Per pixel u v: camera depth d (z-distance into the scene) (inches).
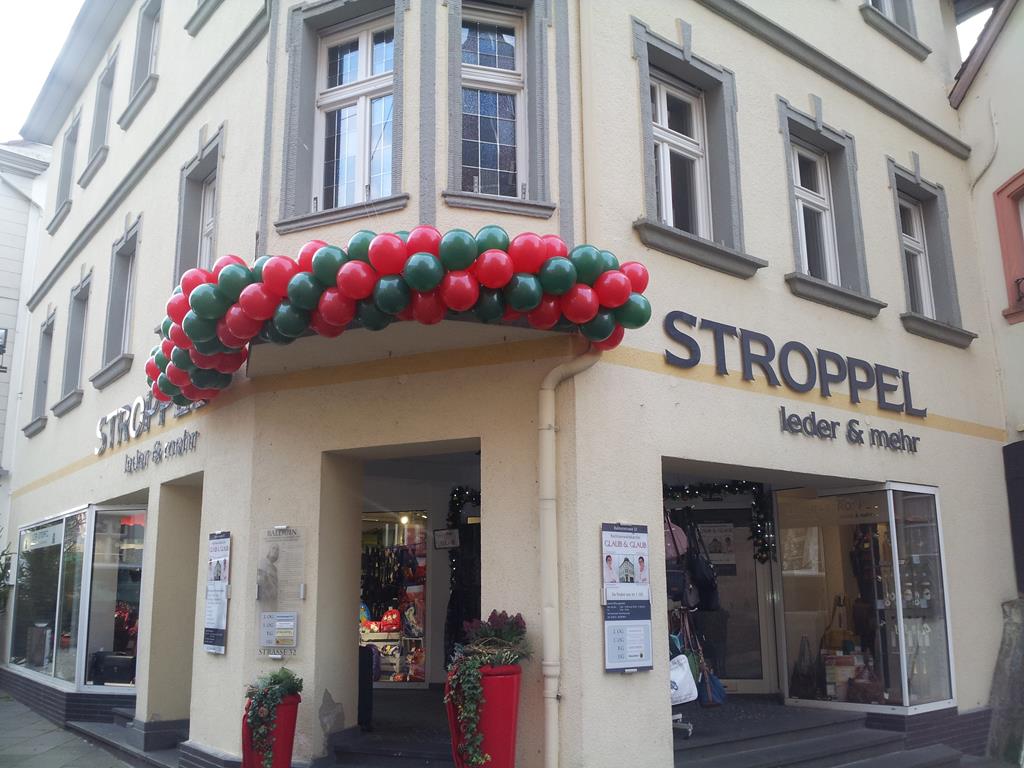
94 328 500.4
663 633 279.3
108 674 439.5
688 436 299.4
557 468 267.9
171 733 367.6
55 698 457.7
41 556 545.3
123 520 454.0
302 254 243.4
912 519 381.7
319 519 292.5
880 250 399.5
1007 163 447.8
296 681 273.0
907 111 432.5
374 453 300.8
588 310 240.4
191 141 390.6
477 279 234.1
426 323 237.8
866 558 375.2
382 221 274.7
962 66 472.7
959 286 440.5
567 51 295.3
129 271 480.4
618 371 282.8
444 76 280.8
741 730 318.7
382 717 347.9
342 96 308.0
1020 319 440.1
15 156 702.5
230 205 341.7
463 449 296.5
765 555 401.7
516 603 264.7
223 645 306.2
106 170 515.5
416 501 450.3
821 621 384.8
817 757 310.0
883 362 386.0
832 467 350.3
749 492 410.3
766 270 342.3
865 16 425.4
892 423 383.2
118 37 531.8
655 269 301.7
